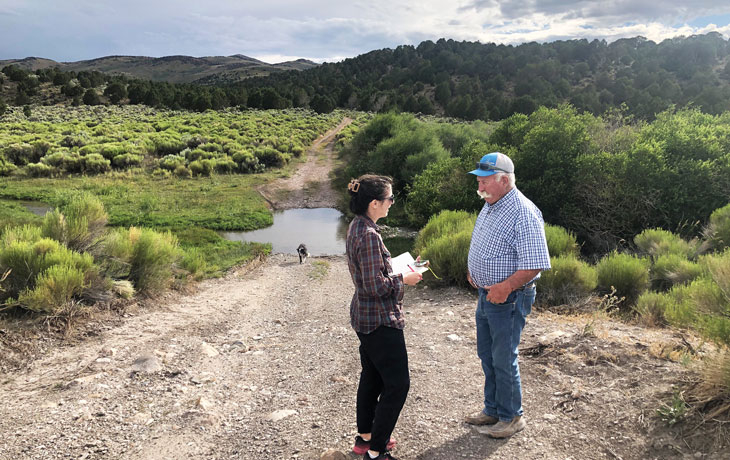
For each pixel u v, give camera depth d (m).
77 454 3.15
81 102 105.56
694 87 119.25
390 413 2.70
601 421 3.14
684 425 2.86
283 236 23.53
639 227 16.31
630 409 3.18
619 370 3.83
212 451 3.21
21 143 38.94
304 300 10.45
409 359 5.01
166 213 25.77
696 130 16.97
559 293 8.20
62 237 8.54
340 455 2.94
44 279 6.40
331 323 7.71
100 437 3.41
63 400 4.07
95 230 9.56
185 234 20.53
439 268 9.98
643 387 3.43
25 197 27.56
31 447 3.22
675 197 15.54
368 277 2.51
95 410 3.88
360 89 162.12
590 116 20.05
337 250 21.19
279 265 17.05
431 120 89.31
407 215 26.20
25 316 6.17
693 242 11.59
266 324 7.78
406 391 2.72
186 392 4.37
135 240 9.30
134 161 38.16
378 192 2.59
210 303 9.39
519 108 105.94
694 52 170.75
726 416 2.79
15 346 5.42
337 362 5.23
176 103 96.62
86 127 55.66
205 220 24.97
